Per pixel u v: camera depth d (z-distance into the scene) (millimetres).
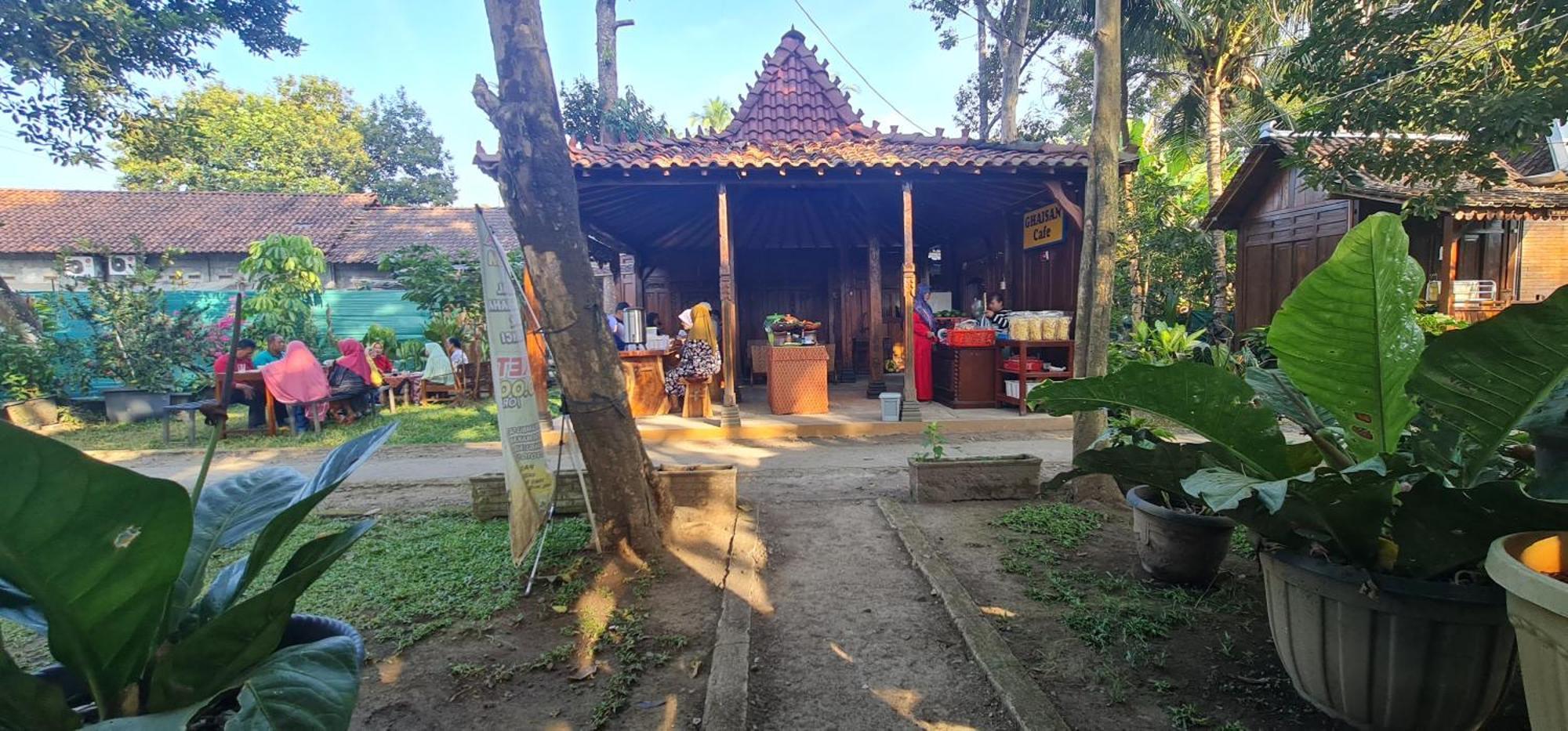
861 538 4480
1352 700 2266
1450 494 1963
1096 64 4934
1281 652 2514
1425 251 11648
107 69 9336
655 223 11531
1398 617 2121
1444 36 5141
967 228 12633
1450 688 2123
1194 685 2668
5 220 18641
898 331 14008
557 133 3664
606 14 14242
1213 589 3537
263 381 9156
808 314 13844
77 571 1473
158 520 1483
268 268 12781
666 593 3586
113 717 1682
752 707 2605
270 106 30078
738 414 8344
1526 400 1997
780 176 8031
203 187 28828
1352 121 5062
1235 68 13992
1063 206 8352
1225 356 7945
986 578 3727
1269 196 12156
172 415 10727
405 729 2475
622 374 3982
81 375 10984
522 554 3512
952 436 8219
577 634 3145
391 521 4906
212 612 1929
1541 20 4445
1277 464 2549
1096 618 3189
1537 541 1767
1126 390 2631
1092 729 2408
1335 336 2291
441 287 12430
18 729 1564
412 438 8680
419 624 3238
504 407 3490
